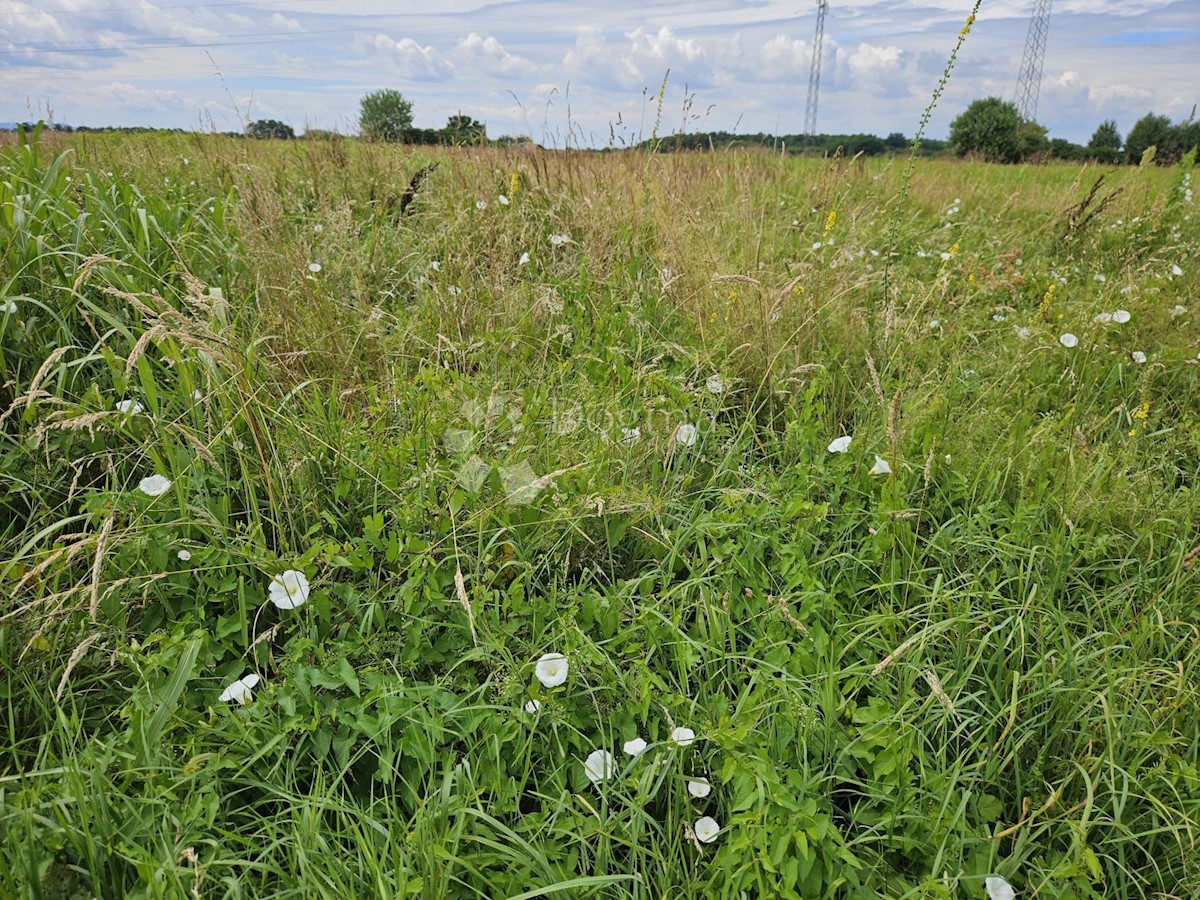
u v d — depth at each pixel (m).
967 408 3.39
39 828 1.49
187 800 1.59
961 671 2.12
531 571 2.25
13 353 2.85
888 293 4.44
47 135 5.99
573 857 1.63
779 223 5.83
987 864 1.67
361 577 2.29
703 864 1.68
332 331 3.33
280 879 1.56
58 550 1.93
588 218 4.84
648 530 2.58
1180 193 6.27
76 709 1.88
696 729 1.88
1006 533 2.63
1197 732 1.92
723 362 3.39
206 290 3.29
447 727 1.89
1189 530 2.66
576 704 1.96
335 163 6.27
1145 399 3.19
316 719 1.78
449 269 4.21
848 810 1.87
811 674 2.03
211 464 2.48
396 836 1.63
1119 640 2.20
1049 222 6.63
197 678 1.92
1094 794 1.85
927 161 13.27
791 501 2.62
